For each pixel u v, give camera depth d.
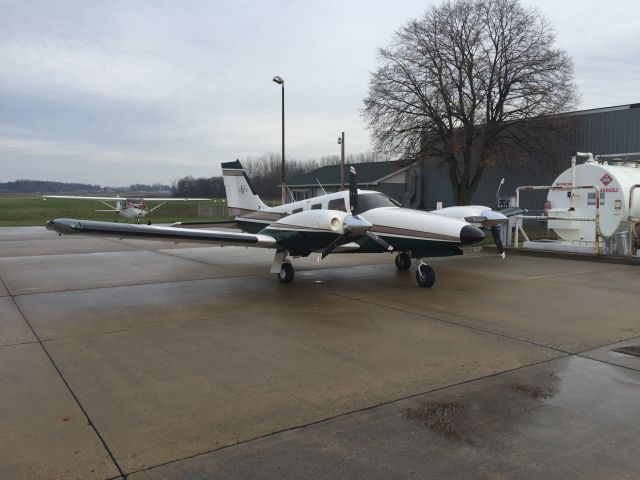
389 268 12.09
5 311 7.39
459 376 4.63
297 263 13.12
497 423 3.64
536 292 8.92
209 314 7.21
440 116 22.52
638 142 22.11
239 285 9.70
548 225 15.32
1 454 3.21
